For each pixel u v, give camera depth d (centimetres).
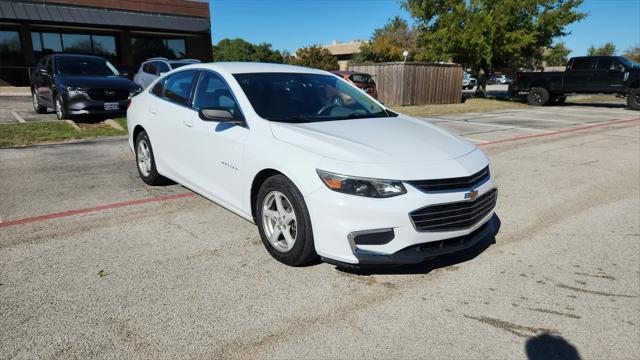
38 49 2211
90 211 460
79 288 307
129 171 625
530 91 2036
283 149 334
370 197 296
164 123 487
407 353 248
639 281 334
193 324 270
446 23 2131
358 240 301
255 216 378
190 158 450
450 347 254
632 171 688
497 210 496
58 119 1064
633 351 254
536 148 879
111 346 247
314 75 467
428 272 343
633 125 1268
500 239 412
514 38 2016
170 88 502
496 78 5591
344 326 272
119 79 1076
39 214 448
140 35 2509
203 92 443
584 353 252
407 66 1814
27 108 1374
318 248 313
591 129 1171
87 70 1098
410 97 1862
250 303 294
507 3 2002
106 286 311
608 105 2058
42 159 690
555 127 1202
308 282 323
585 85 1883
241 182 374
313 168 310
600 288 323
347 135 350
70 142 838
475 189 323
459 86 2059
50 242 382
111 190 534
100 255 359
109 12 2302
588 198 543
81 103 984
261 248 378
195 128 431
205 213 460
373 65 1914
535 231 433
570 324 279
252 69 438
